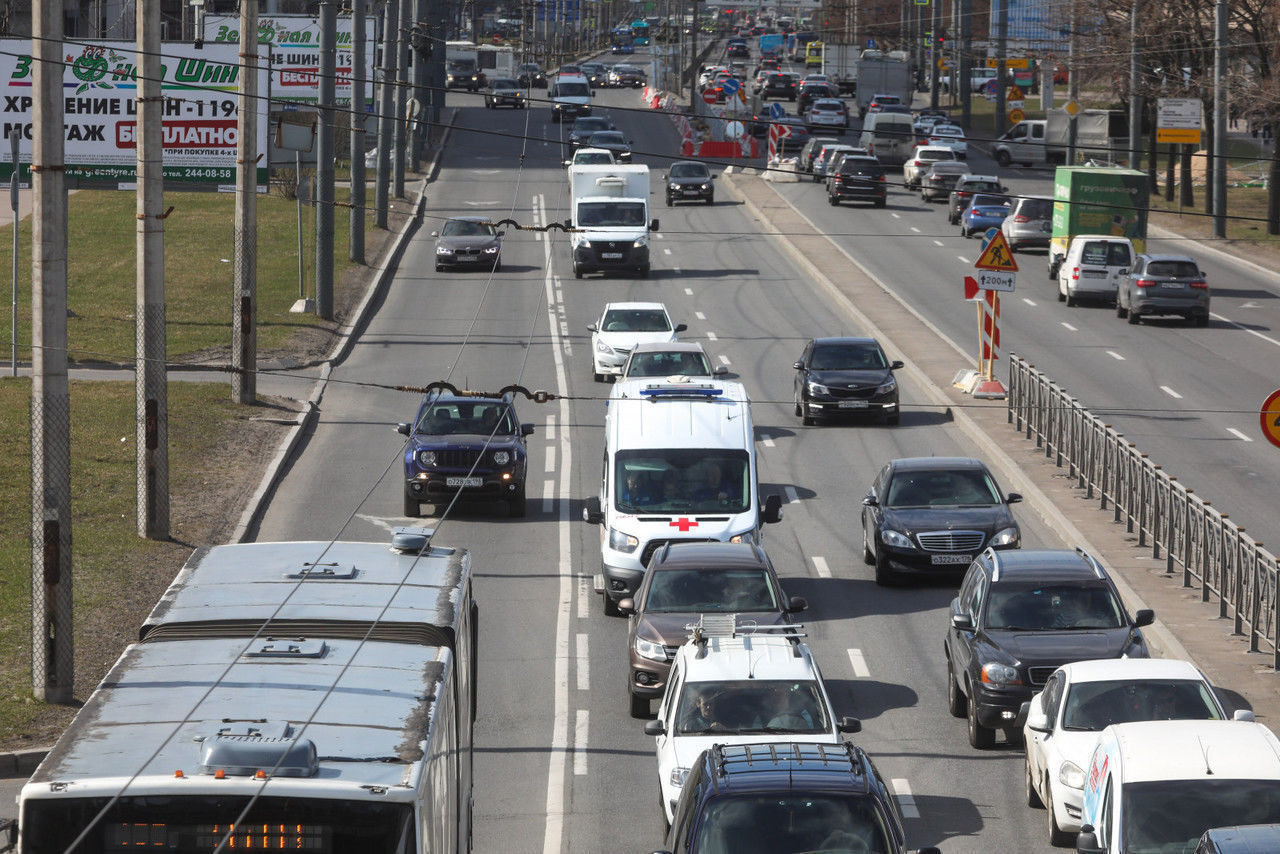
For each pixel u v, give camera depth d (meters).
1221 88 137.38
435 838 20.36
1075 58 177.38
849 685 43.41
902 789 35.72
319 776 18.39
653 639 40.59
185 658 22.30
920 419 79.12
